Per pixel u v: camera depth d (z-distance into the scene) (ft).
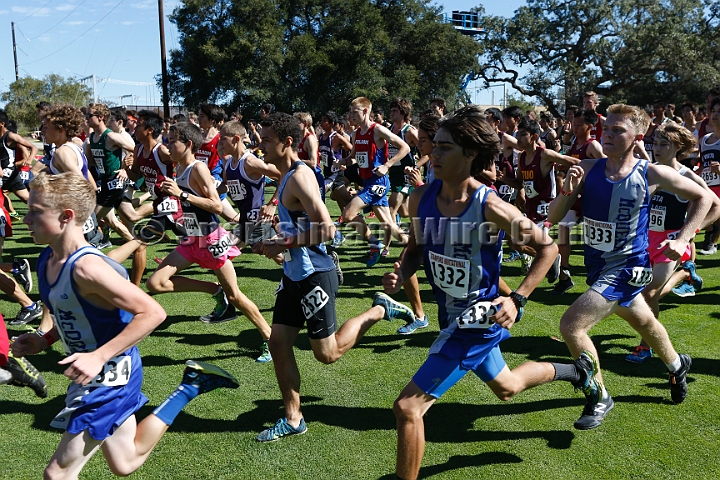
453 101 131.95
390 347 15.93
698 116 45.01
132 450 8.50
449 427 11.59
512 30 134.21
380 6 126.52
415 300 17.01
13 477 10.09
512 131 26.55
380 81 117.29
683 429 11.27
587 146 21.24
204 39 115.14
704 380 13.39
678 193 11.16
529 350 15.57
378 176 24.17
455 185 8.61
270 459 10.59
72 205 7.37
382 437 11.32
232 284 14.76
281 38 112.47
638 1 127.85
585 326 10.93
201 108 30.96
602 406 11.10
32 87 129.70
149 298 7.52
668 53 119.75
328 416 12.16
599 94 135.54
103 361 7.23
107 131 21.90
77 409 7.86
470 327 8.84
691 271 15.28
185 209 14.96
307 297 11.09
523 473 9.98
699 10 127.75
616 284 11.03
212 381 9.07
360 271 24.80
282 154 11.06
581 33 131.64
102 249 28.09
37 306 18.07
